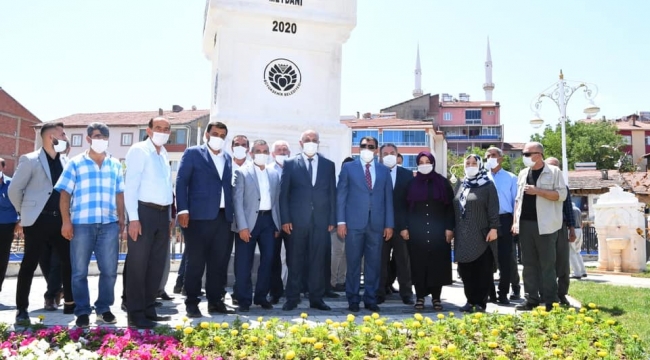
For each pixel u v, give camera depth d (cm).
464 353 387
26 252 541
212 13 862
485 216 638
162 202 541
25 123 4866
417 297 660
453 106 7638
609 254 1298
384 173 657
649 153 6756
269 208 669
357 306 626
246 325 441
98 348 404
